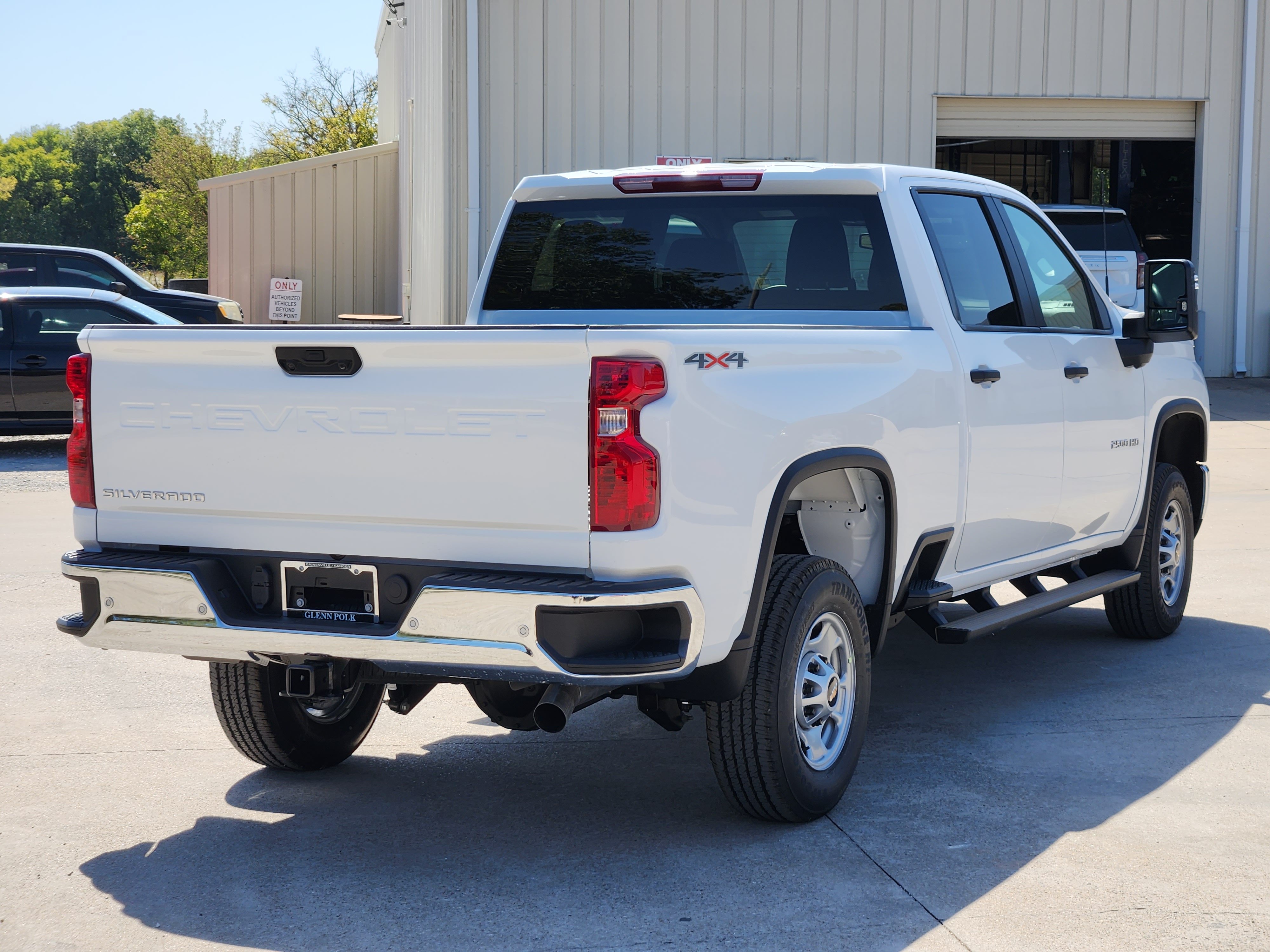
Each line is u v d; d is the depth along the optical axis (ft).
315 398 11.89
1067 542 18.84
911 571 14.90
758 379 12.17
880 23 60.39
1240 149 64.03
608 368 10.96
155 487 12.69
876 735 16.66
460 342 11.25
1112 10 62.28
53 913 11.41
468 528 11.46
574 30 58.08
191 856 12.71
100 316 45.73
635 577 11.06
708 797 14.44
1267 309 65.67
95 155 434.30
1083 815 13.70
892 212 15.61
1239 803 14.03
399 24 75.56
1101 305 19.61
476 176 57.93
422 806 14.19
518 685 14.29
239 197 73.05
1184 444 22.52
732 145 59.77
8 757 15.69
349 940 10.87
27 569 26.73
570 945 10.74
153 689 18.60
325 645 11.80
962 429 15.40
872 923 11.10
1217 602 24.39
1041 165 78.38
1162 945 10.67
